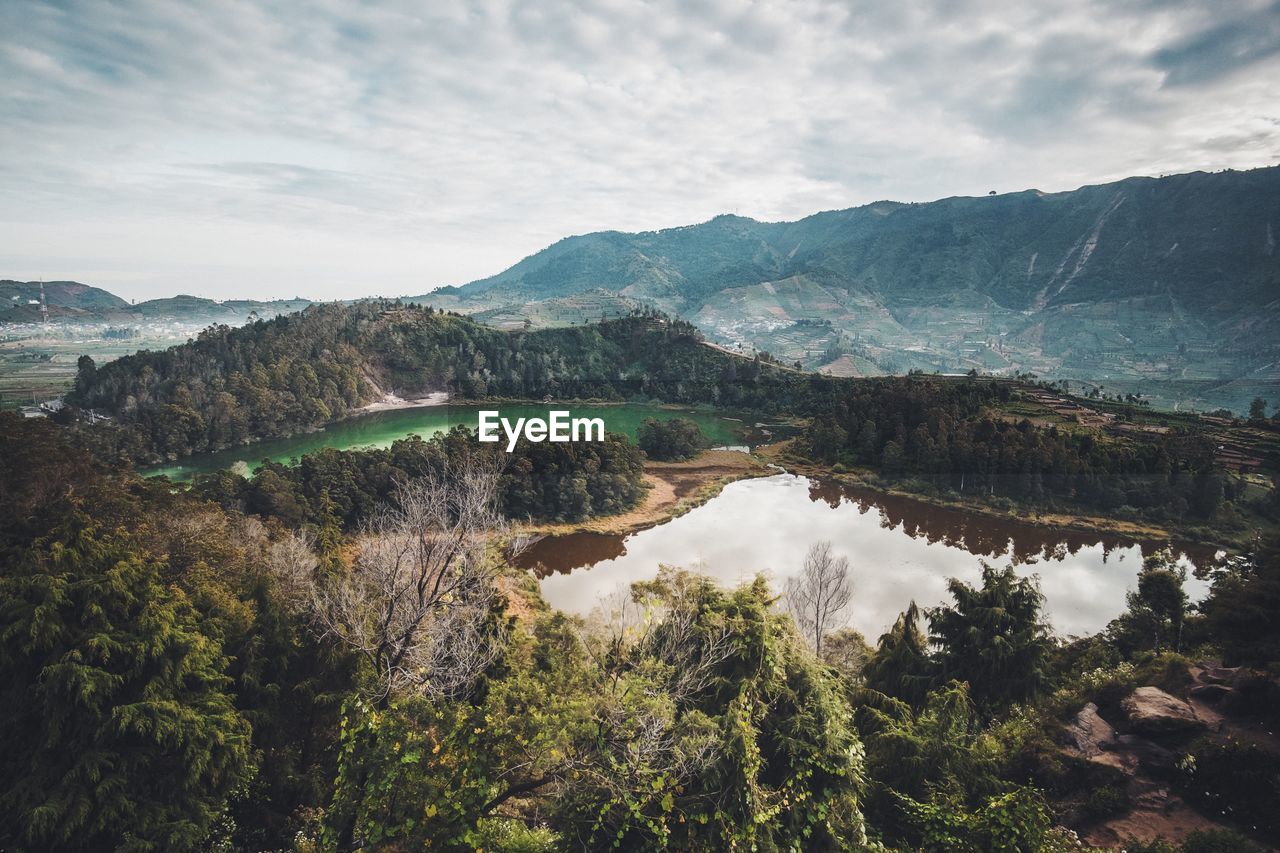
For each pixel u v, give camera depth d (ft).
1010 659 103.04
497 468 299.58
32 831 61.05
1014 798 56.95
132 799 68.08
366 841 53.01
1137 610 134.92
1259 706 70.95
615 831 53.42
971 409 474.49
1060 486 357.82
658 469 449.48
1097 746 72.18
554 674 85.81
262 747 88.12
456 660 71.97
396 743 54.03
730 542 301.63
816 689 63.05
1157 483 342.23
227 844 72.38
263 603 101.19
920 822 63.00
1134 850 55.77
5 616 68.64
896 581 244.42
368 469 303.89
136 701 70.79
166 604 80.74
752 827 51.90
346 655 95.30
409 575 82.58
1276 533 129.49
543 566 269.23
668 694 58.95
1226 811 61.00
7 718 67.05
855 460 451.53
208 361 614.34
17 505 122.31
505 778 58.03
